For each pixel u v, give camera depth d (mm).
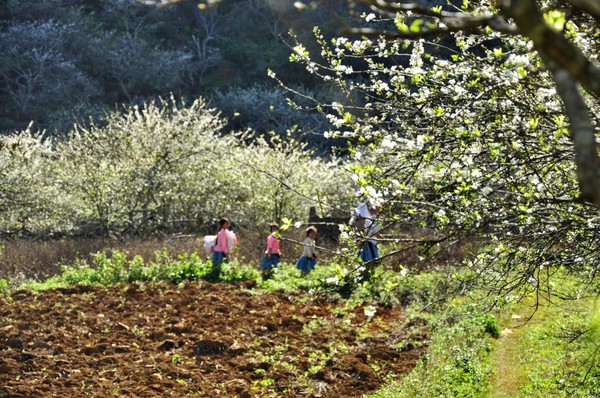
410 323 15297
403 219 7098
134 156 30875
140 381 12156
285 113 69938
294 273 20375
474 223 6691
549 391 10742
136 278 20625
